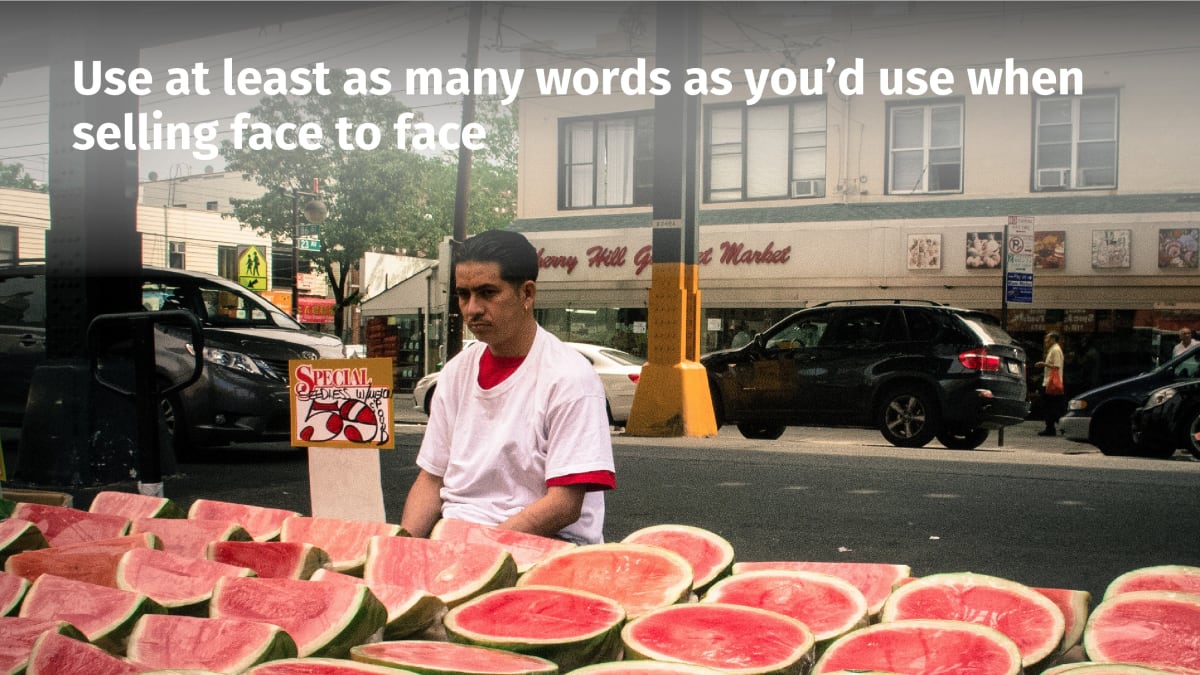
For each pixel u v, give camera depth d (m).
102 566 1.89
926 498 7.75
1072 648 1.55
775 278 23.08
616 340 24.98
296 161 32.50
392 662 1.38
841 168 23.08
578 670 1.32
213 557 2.02
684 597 1.76
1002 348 13.00
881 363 13.25
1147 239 20.38
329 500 3.37
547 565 1.90
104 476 7.46
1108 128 21.33
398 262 38.00
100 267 7.38
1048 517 6.97
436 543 1.88
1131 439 12.82
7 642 1.48
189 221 42.25
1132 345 20.53
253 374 9.85
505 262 2.83
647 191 25.31
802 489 8.19
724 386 14.40
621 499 7.72
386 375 3.30
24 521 2.25
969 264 21.50
